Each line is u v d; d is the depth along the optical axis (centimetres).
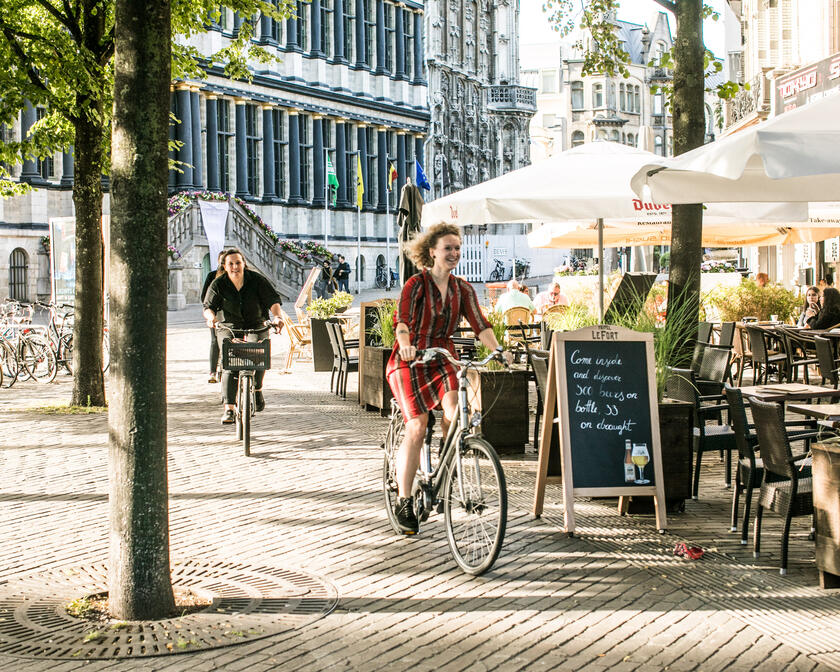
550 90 12700
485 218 1004
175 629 513
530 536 704
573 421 720
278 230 5331
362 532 717
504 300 1806
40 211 4062
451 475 638
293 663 469
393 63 6394
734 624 520
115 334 527
